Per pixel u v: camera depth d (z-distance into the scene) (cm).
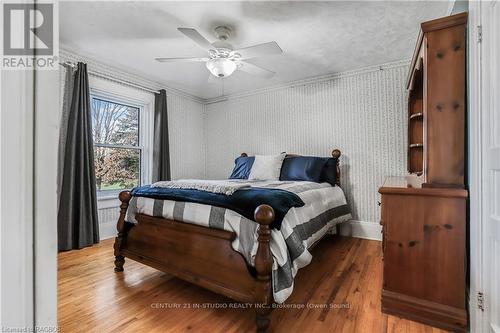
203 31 238
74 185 276
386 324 147
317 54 286
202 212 171
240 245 153
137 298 175
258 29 234
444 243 147
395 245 158
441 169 151
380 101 314
